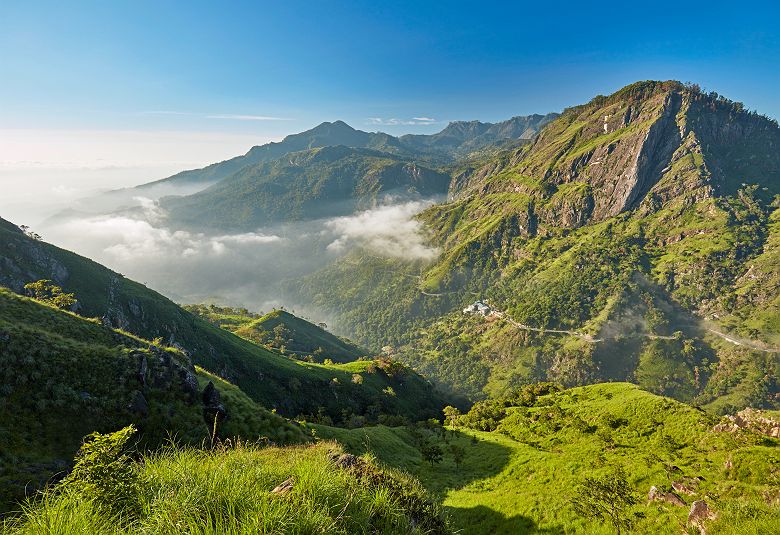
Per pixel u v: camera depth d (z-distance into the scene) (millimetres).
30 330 37531
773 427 48906
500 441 75125
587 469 46312
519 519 33625
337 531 5879
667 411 69562
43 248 154875
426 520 9359
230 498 5574
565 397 107125
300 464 7359
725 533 14086
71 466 27484
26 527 4801
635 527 26172
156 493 5844
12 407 29891
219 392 46062
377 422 119125
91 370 36219
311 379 165500
